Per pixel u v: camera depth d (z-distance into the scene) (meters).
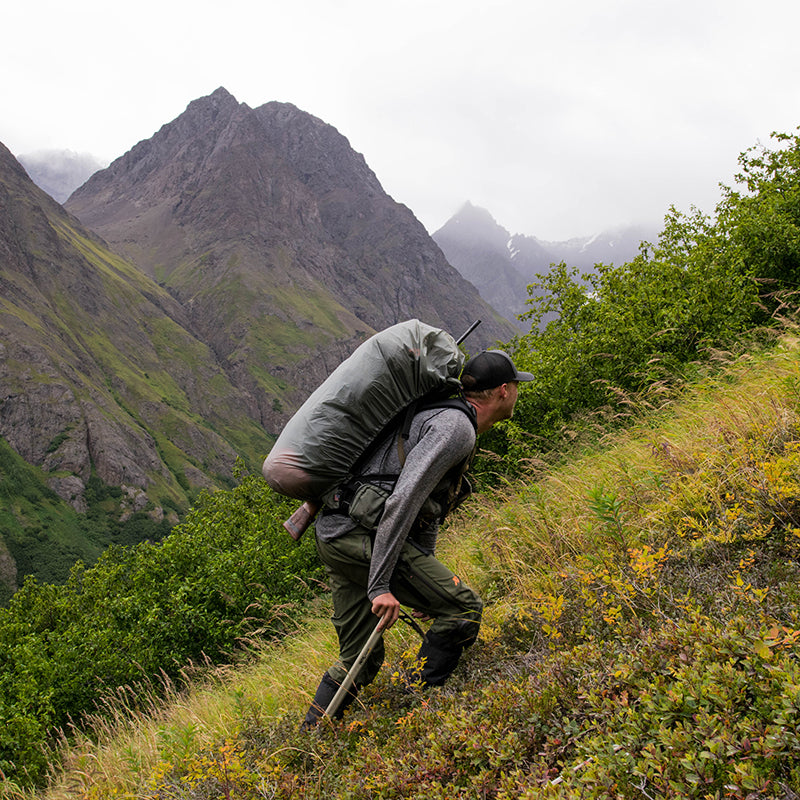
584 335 10.18
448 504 3.33
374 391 3.09
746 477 3.69
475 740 2.29
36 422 195.00
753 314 9.48
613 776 1.79
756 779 1.52
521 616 3.56
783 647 1.96
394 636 4.51
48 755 9.35
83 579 19.98
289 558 12.85
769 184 11.59
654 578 2.95
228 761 3.01
